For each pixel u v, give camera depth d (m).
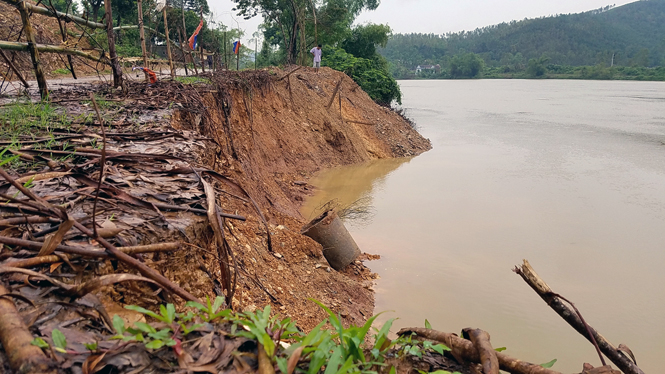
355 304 6.83
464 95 66.50
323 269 7.38
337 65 29.52
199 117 8.14
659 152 20.36
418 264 8.40
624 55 199.75
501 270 8.12
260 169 12.34
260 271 5.87
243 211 7.76
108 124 5.61
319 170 16.08
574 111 40.91
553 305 2.94
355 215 11.23
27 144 4.10
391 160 19.17
